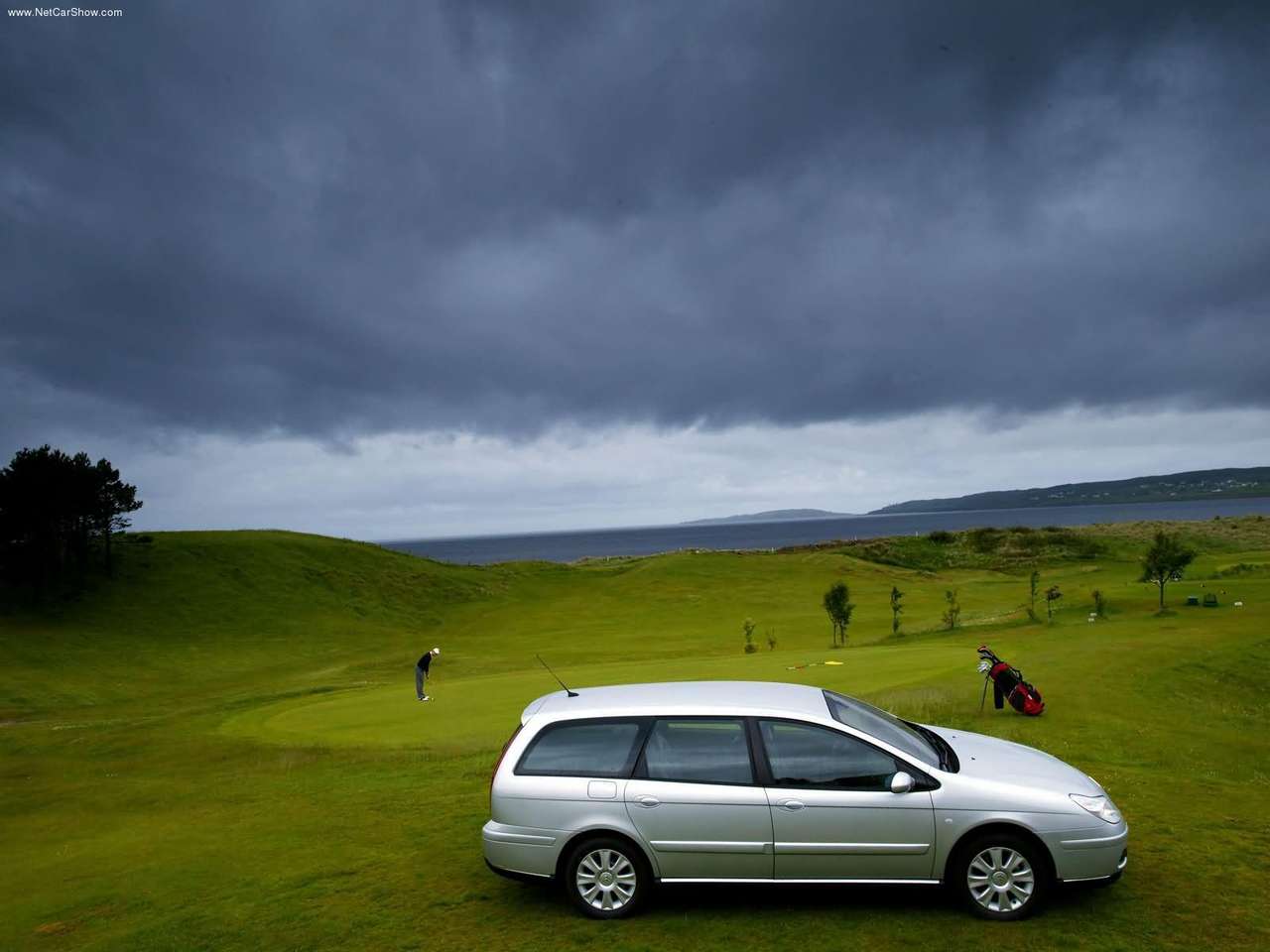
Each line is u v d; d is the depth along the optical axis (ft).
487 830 22.88
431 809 35.68
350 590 228.43
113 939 23.26
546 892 24.44
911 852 21.22
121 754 59.41
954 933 20.18
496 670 125.08
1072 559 293.84
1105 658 70.44
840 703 24.38
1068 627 110.22
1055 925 20.45
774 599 220.84
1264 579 149.28
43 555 197.36
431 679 107.96
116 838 35.81
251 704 84.43
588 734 23.06
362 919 23.13
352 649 181.78
